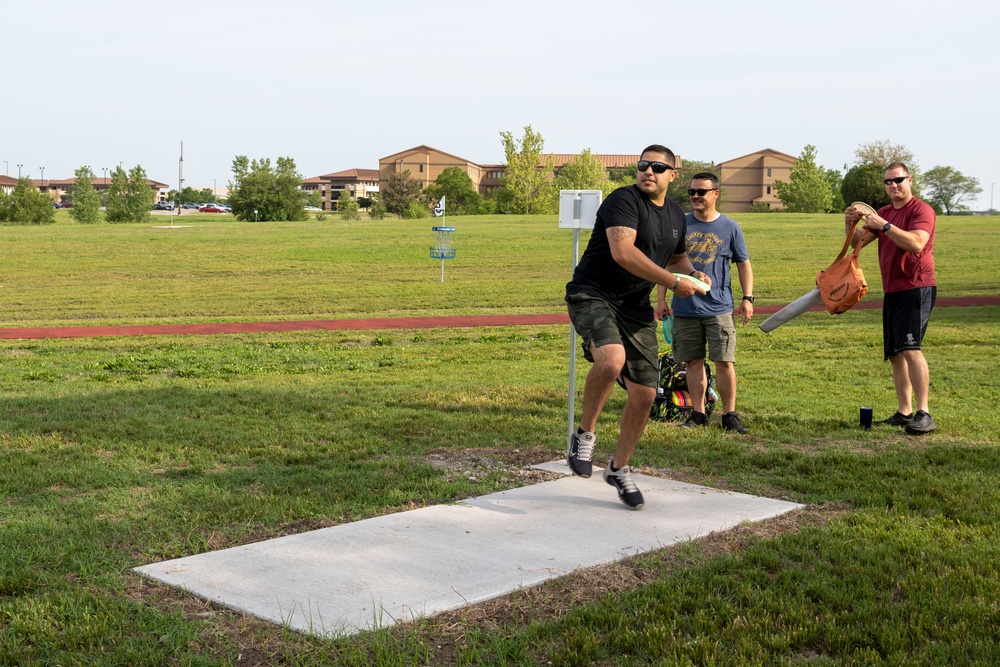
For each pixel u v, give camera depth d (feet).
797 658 11.75
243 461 22.22
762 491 19.90
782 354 46.19
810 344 50.34
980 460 22.45
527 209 322.75
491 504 18.26
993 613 12.83
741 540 16.33
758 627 12.35
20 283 97.04
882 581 14.19
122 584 13.75
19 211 234.58
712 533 16.57
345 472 20.83
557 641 12.14
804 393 34.22
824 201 316.40
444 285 94.22
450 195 357.61
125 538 16.05
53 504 18.03
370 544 15.56
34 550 15.12
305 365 42.34
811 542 15.98
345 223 199.21
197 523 16.85
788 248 132.77
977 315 65.72
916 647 11.95
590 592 13.82
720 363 27.20
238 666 11.35
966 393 33.73
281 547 15.39
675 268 19.08
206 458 22.36
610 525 16.88
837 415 29.37
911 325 26.48
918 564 14.90
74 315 71.97
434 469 21.18
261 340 55.01
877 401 32.30
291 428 26.18
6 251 127.85
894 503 18.43
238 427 26.25
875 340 51.42
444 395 32.30
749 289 27.58
